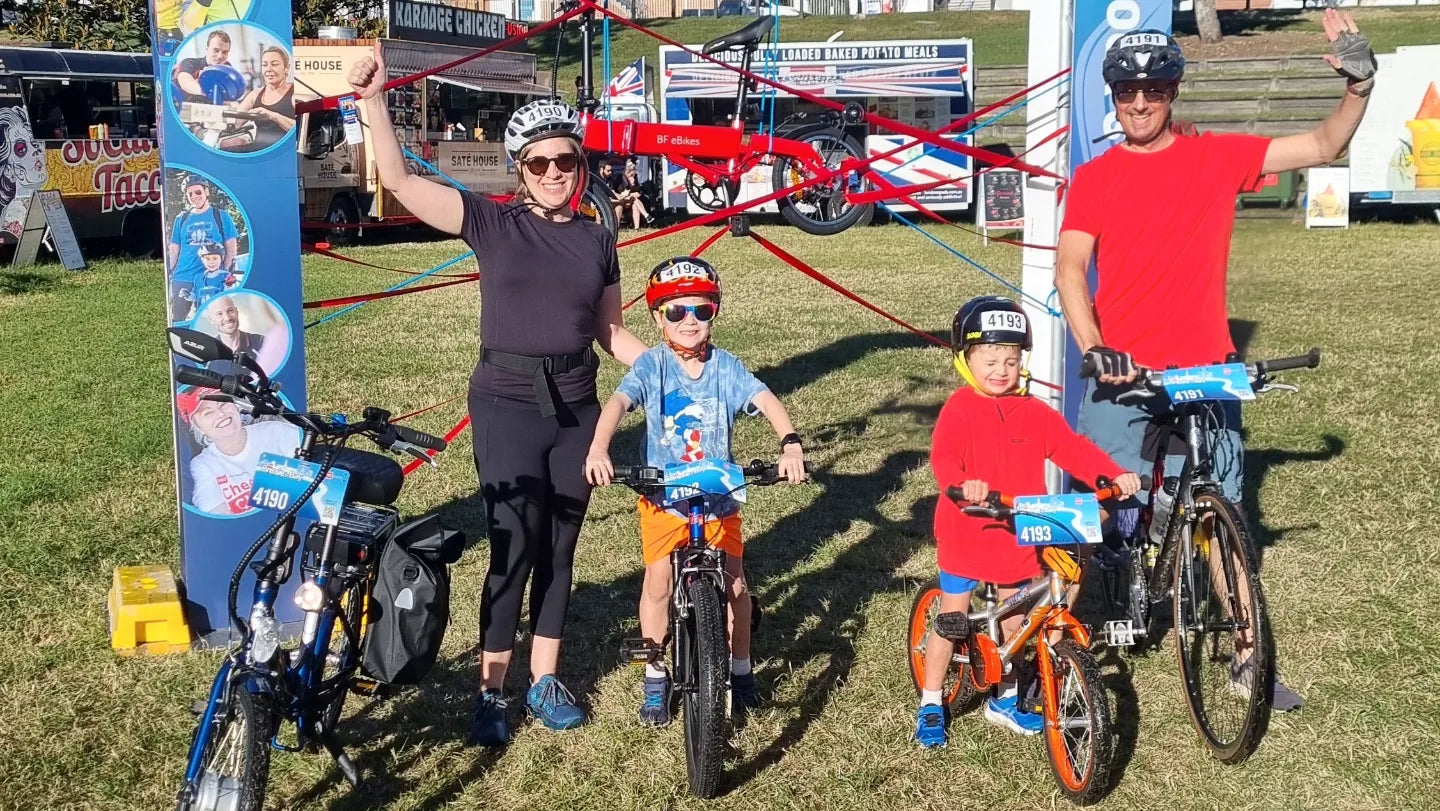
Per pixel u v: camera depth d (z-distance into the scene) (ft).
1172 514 14.02
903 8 144.97
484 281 13.83
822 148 37.04
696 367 14.01
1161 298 14.62
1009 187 58.59
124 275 52.60
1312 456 23.84
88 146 57.16
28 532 20.49
